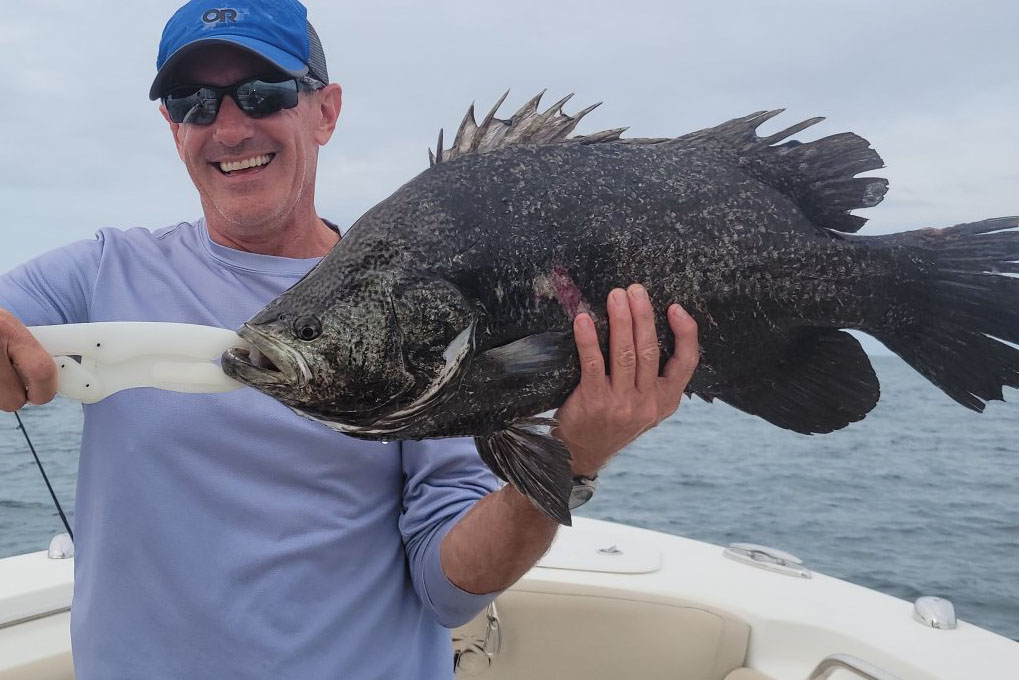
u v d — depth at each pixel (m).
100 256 1.98
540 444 1.65
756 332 1.73
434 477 2.10
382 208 1.62
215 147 1.94
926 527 10.81
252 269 2.01
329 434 1.88
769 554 3.52
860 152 1.79
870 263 1.76
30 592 3.07
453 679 2.22
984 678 2.61
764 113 1.73
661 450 18.64
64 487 9.71
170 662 1.77
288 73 1.93
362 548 1.95
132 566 1.79
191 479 1.80
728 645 3.04
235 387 1.53
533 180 1.60
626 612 3.12
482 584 1.92
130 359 1.47
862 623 3.00
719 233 1.66
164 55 1.98
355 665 1.89
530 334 1.58
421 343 1.57
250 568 1.79
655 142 1.69
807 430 1.83
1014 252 1.82
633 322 1.57
